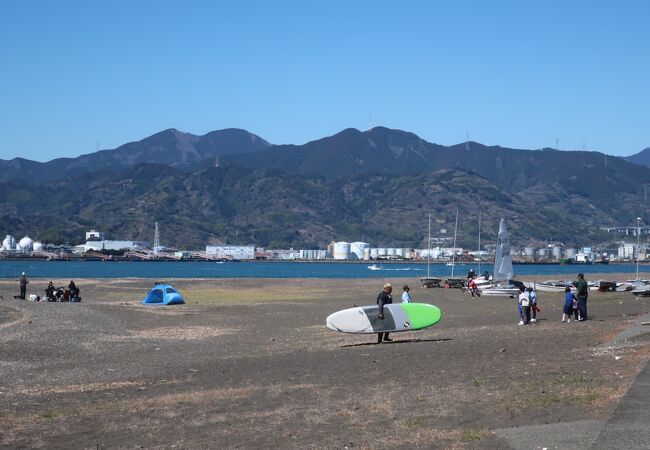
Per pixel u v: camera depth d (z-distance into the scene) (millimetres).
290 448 13570
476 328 37312
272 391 19938
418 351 27266
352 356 26844
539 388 17031
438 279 88062
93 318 45750
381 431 14328
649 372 17656
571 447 11641
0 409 19078
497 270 70188
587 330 32219
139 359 29047
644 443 11500
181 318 49219
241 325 44500
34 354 30312
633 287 75125
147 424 16609
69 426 16781
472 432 13359
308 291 89812
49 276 163250
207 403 18672
